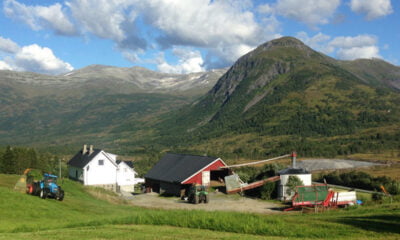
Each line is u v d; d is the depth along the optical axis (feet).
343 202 105.60
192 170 164.25
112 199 135.23
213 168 165.58
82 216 83.87
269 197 145.69
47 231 57.67
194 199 133.80
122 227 60.23
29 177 104.37
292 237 51.80
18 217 74.33
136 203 134.92
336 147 455.22
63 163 323.98
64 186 134.00
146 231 55.88
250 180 169.37
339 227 56.18
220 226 58.08
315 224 58.85
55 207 88.17
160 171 179.11
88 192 138.10
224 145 597.11
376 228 55.21
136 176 289.74
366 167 295.48
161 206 127.13
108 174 199.11
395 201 105.60
